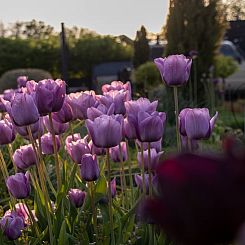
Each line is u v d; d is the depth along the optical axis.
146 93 9.00
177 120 2.34
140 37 21.12
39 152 2.56
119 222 2.25
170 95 9.23
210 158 0.52
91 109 2.35
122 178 2.73
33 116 2.18
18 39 31.53
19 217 2.30
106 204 2.57
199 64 11.94
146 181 2.43
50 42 31.30
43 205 2.60
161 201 0.51
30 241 2.41
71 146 2.45
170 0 12.62
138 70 15.57
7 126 2.52
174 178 0.50
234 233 0.49
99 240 2.22
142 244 2.30
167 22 12.73
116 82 2.92
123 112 2.53
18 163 2.58
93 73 25.22
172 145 6.95
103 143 2.02
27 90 2.50
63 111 2.53
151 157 2.42
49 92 2.28
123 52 32.28
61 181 2.67
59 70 31.31
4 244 2.33
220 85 17.38
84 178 2.22
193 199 0.50
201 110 2.15
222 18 12.62
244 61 20.44
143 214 0.52
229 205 0.49
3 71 30.50
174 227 0.50
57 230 2.42
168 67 2.34
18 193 2.36
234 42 23.64
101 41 32.28
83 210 2.57
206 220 0.49
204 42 12.41
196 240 0.49
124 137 2.56
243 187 0.49
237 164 0.50
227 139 0.53
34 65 30.80
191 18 12.45
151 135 2.05
